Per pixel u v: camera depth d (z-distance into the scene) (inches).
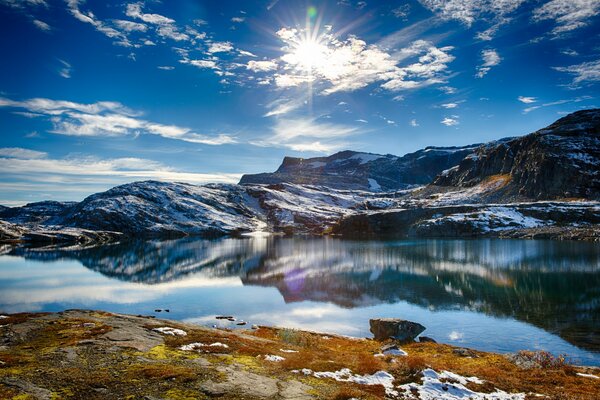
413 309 2322.8
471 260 4392.2
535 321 2001.7
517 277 3250.5
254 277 3705.7
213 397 702.5
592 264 3794.3
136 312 2338.8
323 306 2455.7
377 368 948.6
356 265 4318.4
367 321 2089.1
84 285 3380.9
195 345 1067.9
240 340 1218.0
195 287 3230.8
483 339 1723.7
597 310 2188.7
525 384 922.1
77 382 743.1
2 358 870.4
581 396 836.6
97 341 1047.0
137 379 772.6
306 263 4628.4
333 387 800.9
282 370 896.3
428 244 6515.8
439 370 964.0
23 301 2723.9
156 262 5113.2
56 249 7381.9
